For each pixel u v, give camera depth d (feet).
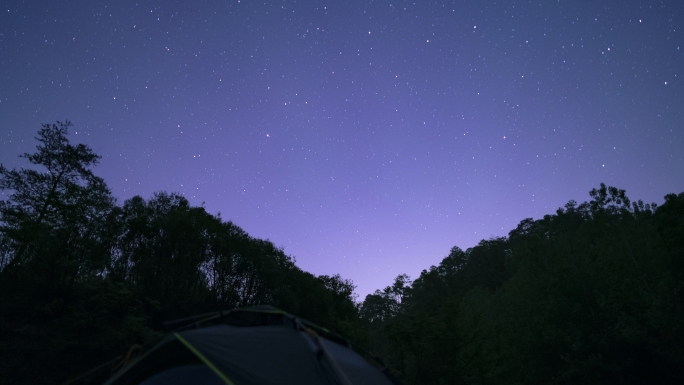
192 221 135.64
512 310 123.95
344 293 197.57
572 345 91.15
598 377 87.86
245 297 147.54
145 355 23.26
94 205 103.65
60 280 94.38
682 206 104.27
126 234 125.59
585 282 98.73
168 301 121.19
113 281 104.27
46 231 93.15
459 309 103.81
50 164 100.48
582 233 126.31
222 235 143.95
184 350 23.02
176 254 131.23
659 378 89.35
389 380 31.45
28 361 70.79
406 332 98.17
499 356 105.91
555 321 100.22
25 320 80.59
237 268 146.00
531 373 108.06
